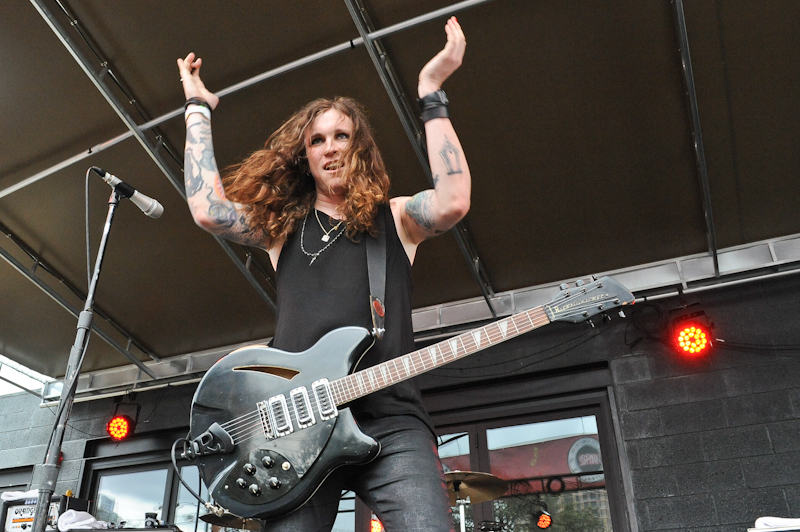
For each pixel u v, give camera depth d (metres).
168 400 6.75
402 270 1.33
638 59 3.75
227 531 5.68
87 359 6.69
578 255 5.15
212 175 1.31
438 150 1.20
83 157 4.35
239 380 1.24
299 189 1.43
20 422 7.32
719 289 5.11
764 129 4.08
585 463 5.11
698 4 3.45
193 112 1.37
